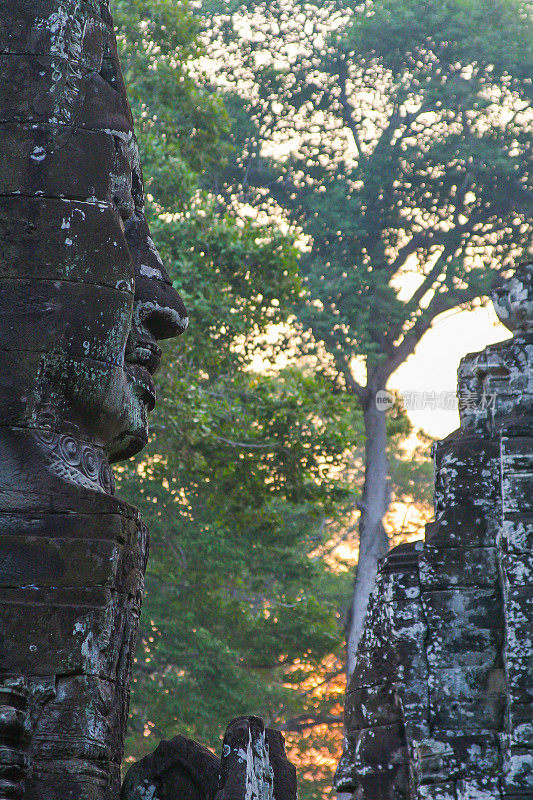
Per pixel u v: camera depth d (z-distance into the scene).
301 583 49.16
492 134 52.62
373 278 49.38
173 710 40.06
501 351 10.56
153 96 35.41
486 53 50.94
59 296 6.11
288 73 53.19
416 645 10.03
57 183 6.23
